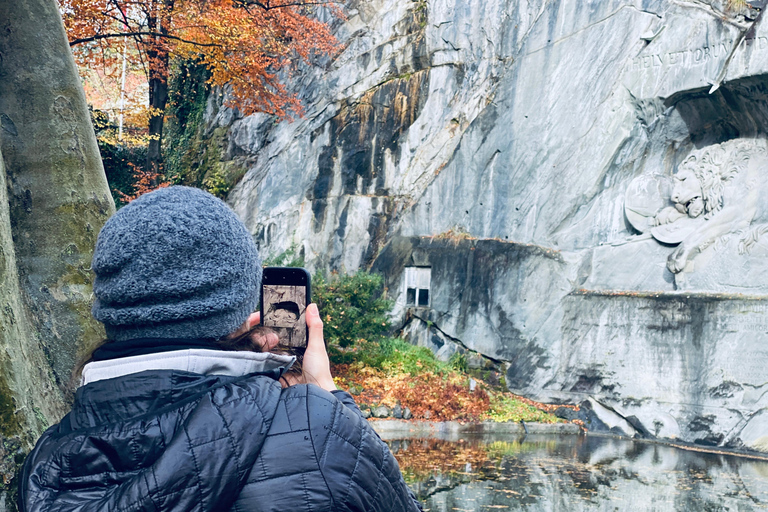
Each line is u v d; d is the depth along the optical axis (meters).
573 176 13.86
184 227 0.90
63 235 2.51
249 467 0.83
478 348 14.49
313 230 17.73
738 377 10.82
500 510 6.44
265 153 19.16
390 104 17.03
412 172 16.53
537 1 14.71
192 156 21.08
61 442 0.87
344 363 13.23
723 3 11.64
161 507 0.77
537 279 13.83
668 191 12.99
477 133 15.54
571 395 12.88
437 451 9.50
